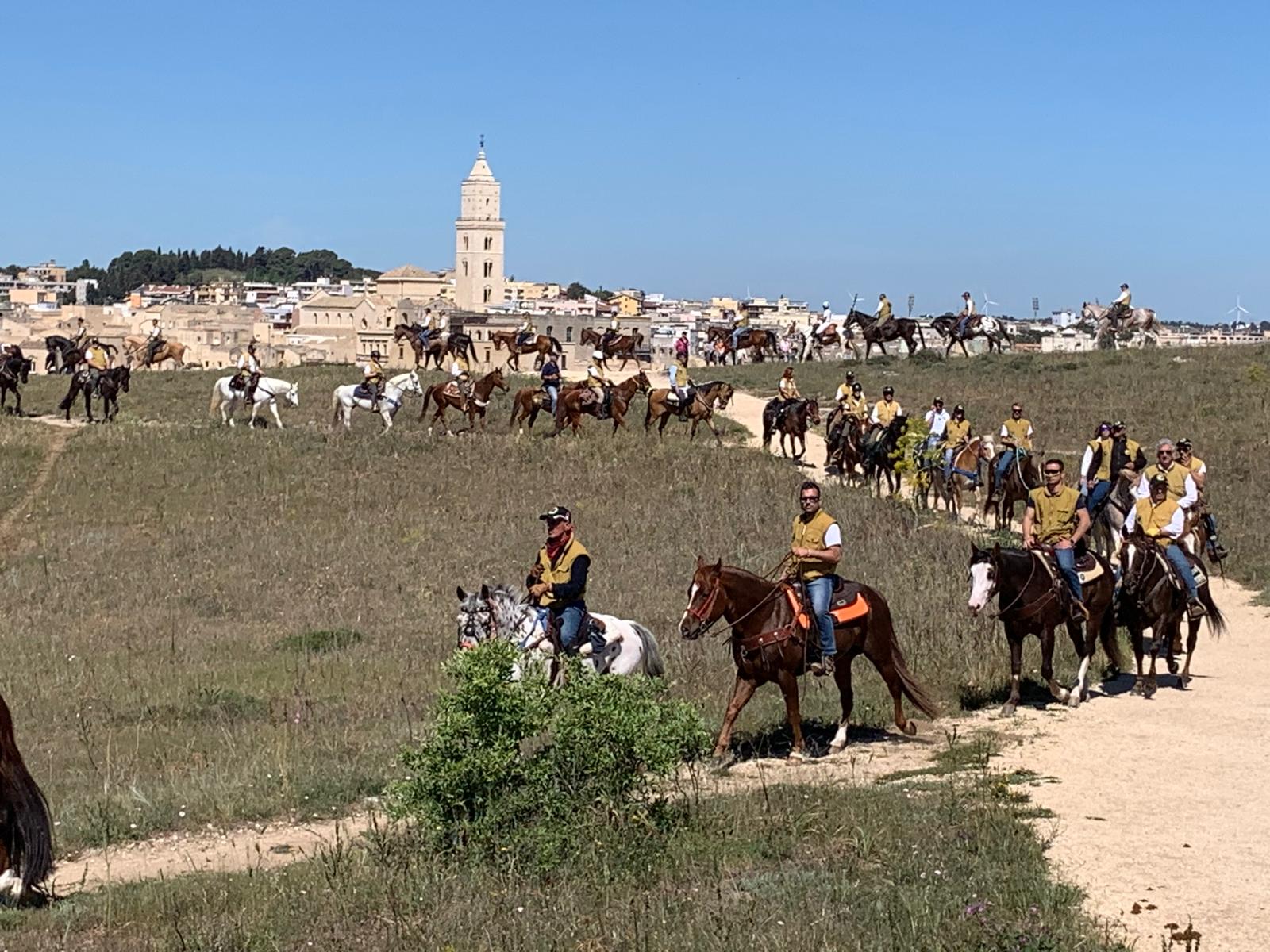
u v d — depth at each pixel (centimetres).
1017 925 995
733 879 1134
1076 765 1514
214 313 17075
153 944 1055
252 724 1859
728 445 4700
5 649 2467
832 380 6128
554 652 1505
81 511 3959
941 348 10038
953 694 1898
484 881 1145
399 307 14788
